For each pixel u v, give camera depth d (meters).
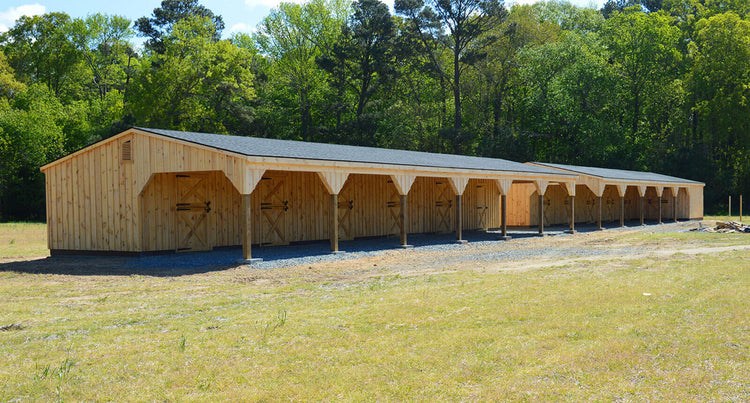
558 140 50.22
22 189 43.28
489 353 5.77
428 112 48.69
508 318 7.25
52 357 5.87
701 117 47.44
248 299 9.16
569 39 48.84
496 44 49.09
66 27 52.53
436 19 45.38
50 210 17.52
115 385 5.02
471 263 13.57
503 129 47.69
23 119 43.28
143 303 8.93
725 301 7.85
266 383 5.05
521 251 16.52
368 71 46.88
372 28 45.56
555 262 13.22
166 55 43.34
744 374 5.02
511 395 4.65
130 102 43.53
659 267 11.57
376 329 6.87
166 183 16.53
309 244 19.67
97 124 49.44
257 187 18.28
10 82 46.88
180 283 10.97
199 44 43.78
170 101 42.97
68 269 13.45
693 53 50.28
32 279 11.97
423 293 9.15
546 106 47.91
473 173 20.34
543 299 8.36
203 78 44.12
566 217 30.95
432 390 4.82
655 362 5.38
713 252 14.15
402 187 17.98
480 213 27.09
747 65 44.97
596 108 48.19
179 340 6.49
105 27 56.81
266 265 13.37
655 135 51.16
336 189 15.94
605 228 28.17
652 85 49.44
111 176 16.34
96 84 57.25
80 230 16.97
